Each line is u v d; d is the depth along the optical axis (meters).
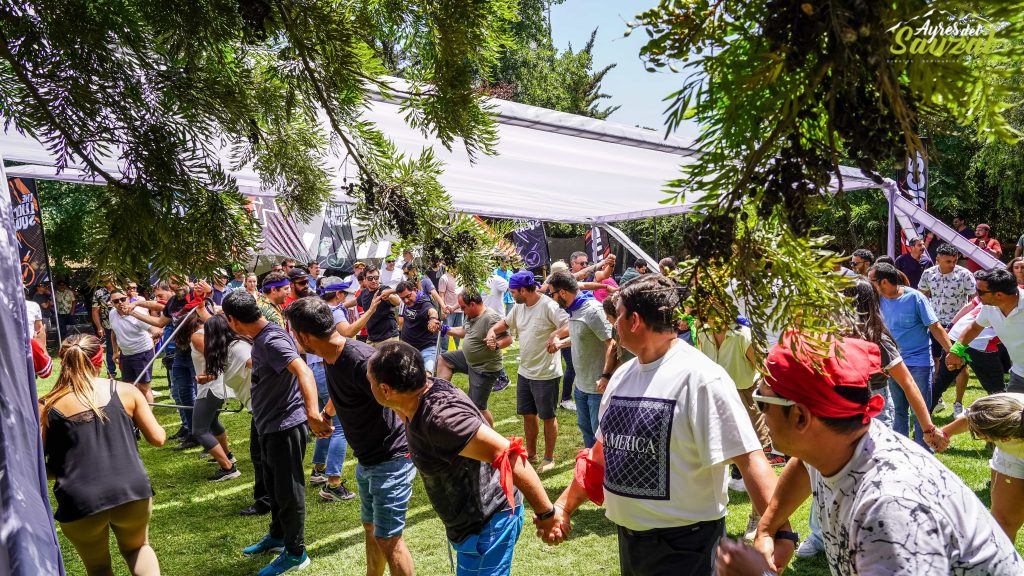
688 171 0.75
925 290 8.20
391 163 1.75
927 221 8.73
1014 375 5.17
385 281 12.71
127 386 3.68
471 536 2.93
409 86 1.67
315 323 3.45
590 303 5.48
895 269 5.35
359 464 3.72
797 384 1.44
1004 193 19.41
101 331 10.38
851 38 0.57
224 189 1.75
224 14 1.56
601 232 14.67
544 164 6.39
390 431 3.60
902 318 5.31
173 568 4.60
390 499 3.60
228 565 4.63
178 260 1.68
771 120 0.70
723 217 0.74
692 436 2.35
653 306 2.45
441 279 12.02
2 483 1.22
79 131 1.58
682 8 0.69
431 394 2.87
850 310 0.79
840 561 1.50
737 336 4.16
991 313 5.20
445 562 4.49
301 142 1.94
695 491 2.38
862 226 19.69
